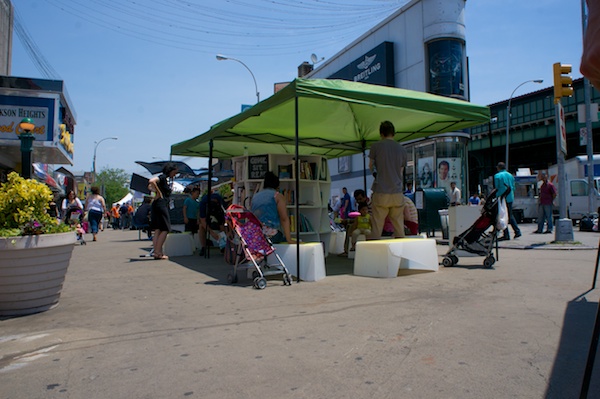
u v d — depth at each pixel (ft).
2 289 14.75
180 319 14.10
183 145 35.88
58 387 9.23
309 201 29.89
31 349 11.56
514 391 8.51
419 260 21.29
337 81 20.83
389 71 73.20
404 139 34.55
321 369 9.81
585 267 22.35
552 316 13.28
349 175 88.89
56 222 16.05
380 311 14.32
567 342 11.03
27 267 14.89
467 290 17.15
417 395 8.45
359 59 79.82
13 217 15.17
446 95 65.57
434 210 39.14
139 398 8.64
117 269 25.46
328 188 30.99
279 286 18.94
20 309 14.93
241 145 37.70
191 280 21.15
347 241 30.30
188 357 10.75
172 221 48.52
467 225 28.50
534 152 173.58
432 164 64.64
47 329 13.28
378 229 23.20
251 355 10.77
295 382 9.18
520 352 10.47
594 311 13.70
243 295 17.33
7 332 13.03
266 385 9.07
